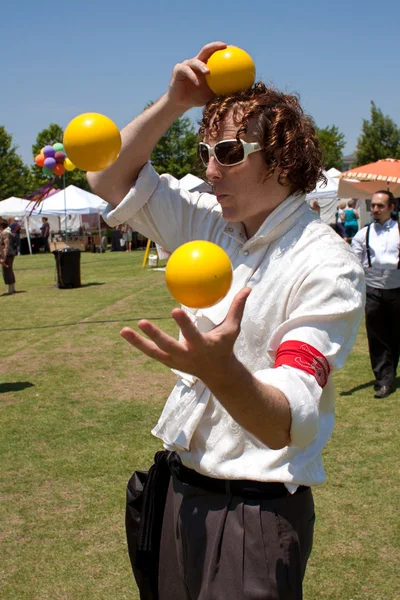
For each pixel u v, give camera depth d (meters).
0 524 3.77
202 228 2.00
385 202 5.98
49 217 38.12
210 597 1.67
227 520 1.69
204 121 1.78
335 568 3.26
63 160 13.39
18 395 6.41
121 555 3.45
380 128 43.66
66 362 7.82
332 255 1.61
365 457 4.55
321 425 1.75
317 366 1.46
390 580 3.15
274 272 1.67
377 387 6.01
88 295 14.47
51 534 3.66
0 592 3.13
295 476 1.64
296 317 1.54
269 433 1.35
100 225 31.89
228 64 1.73
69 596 3.11
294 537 1.68
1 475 4.43
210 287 1.28
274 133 1.65
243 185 1.69
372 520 3.70
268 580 1.63
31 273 21.23
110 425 5.41
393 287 5.88
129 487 2.08
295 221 1.72
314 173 1.77
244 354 1.70
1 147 47.81
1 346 9.02
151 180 2.04
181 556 1.80
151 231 2.13
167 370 7.29
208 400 1.74
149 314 11.27
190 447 1.78
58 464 4.60
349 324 1.55
